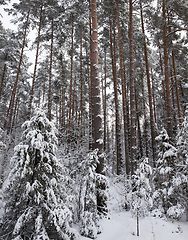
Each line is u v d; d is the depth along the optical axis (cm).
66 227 366
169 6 1088
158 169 603
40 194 352
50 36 1507
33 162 381
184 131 581
